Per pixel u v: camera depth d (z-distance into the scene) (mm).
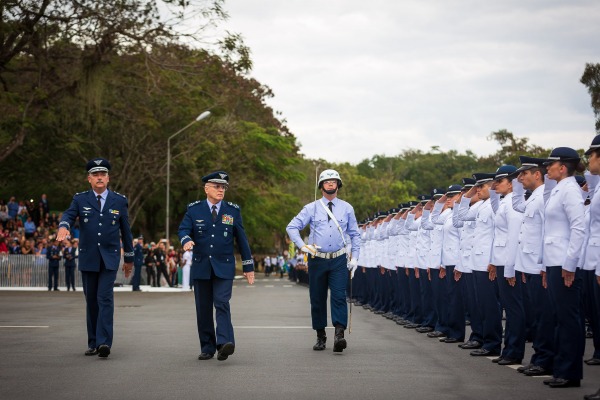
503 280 13469
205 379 11523
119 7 41969
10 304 29172
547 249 11344
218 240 13719
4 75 47781
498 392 10539
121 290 44375
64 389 10688
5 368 12562
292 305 30109
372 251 27203
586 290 13875
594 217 10883
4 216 49188
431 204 19031
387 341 16828
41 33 42188
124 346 15508
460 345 15594
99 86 44781
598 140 10531
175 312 25453
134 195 63875
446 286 17406
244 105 84812
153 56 48281
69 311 25344
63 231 13883
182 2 43156
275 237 111875
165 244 54250
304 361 13508
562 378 11008
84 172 59000
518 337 13266
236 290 47594
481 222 14680
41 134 55875
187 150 60906
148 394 10328
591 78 40250
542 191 12492
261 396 10188
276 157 79125
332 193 15406
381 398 10070
